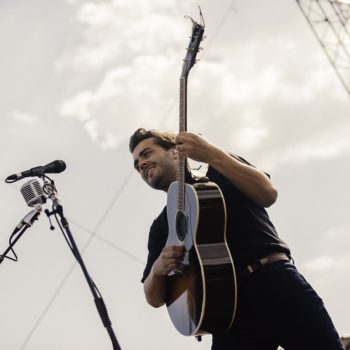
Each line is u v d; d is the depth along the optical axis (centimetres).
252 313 349
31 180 475
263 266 347
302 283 343
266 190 357
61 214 452
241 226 358
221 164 356
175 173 395
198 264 353
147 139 396
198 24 405
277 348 359
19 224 476
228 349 353
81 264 429
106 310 410
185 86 394
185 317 368
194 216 360
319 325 336
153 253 403
